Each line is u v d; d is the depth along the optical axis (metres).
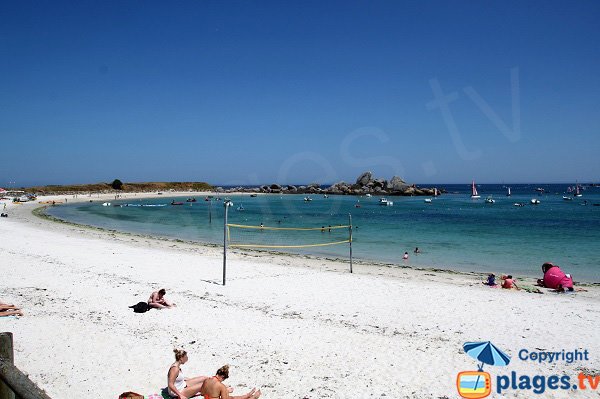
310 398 6.55
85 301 11.38
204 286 13.48
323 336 9.16
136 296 12.01
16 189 102.69
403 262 21.55
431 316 10.66
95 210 61.78
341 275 15.82
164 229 37.41
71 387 6.77
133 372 7.35
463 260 22.25
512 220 45.84
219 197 109.06
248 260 19.61
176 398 6.46
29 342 8.51
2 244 21.52
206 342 8.73
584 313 11.02
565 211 59.06
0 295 11.73
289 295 12.55
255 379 7.17
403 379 7.18
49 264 16.28
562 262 21.75
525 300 12.30
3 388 3.07
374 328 9.72
